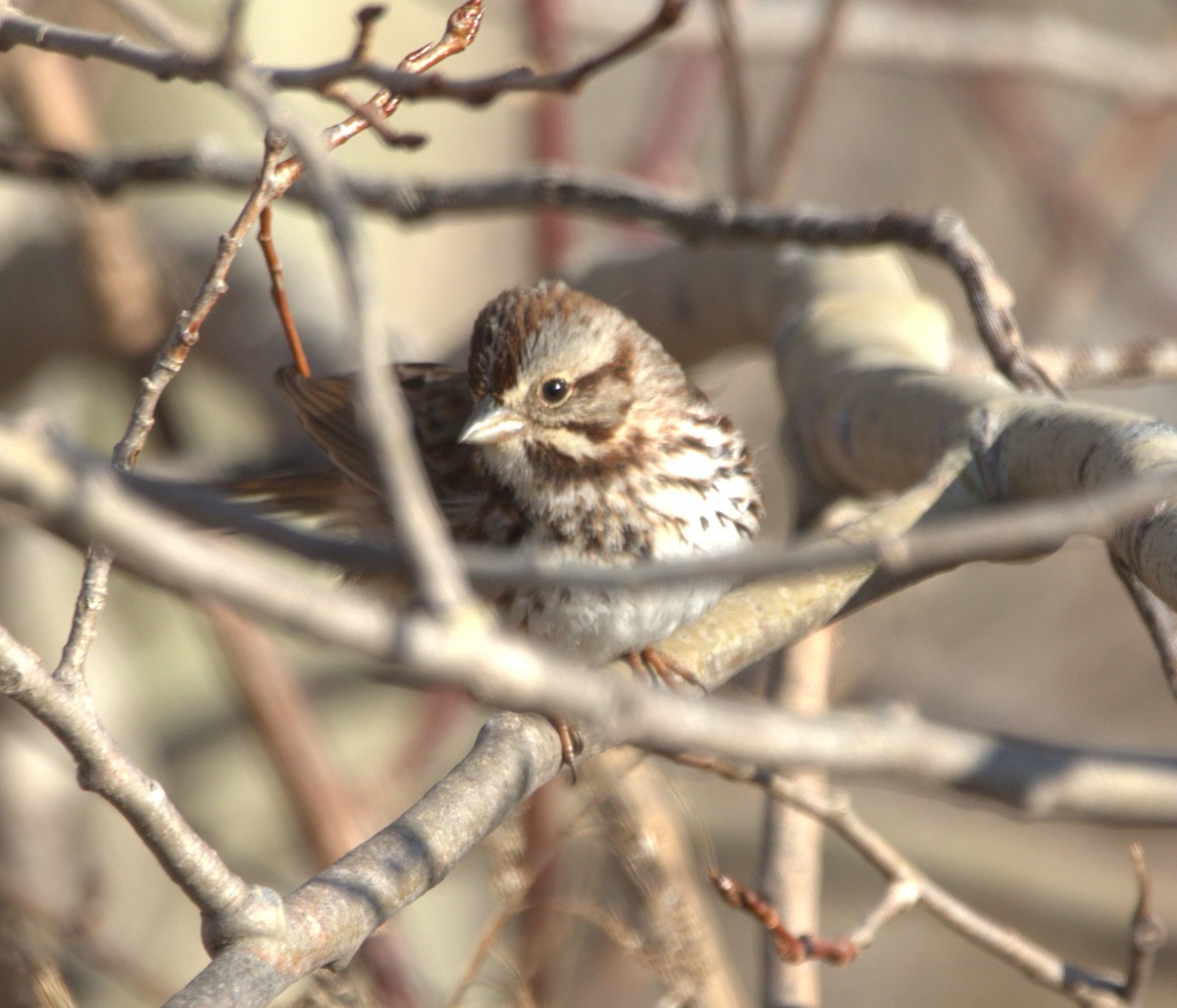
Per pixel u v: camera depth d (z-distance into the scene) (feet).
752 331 36.76
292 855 50.83
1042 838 54.24
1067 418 23.53
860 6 54.19
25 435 11.91
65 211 40.50
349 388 31.45
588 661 26.12
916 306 32.71
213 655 45.14
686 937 27.55
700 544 28.12
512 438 27.89
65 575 49.21
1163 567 20.04
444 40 21.95
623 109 77.56
